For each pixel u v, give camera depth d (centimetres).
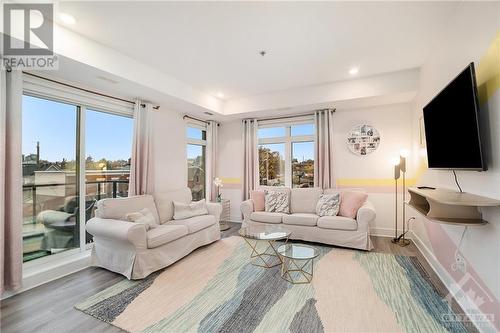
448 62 228
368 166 418
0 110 205
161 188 404
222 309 197
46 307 202
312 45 266
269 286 234
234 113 465
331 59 300
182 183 449
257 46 268
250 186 503
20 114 222
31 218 261
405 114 393
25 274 237
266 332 169
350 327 174
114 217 288
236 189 540
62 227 288
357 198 355
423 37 250
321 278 250
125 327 176
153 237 265
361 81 360
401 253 320
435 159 225
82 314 192
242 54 286
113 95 334
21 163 223
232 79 365
